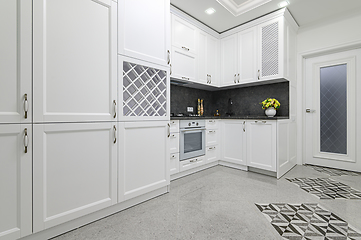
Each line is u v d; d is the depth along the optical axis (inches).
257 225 55.1
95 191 56.9
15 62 43.3
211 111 151.9
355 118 107.7
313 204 68.2
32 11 45.2
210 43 126.1
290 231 52.0
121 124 62.8
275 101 110.0
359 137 106.4
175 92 123.7
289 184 89.0
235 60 125.2
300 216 60.0
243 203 69.4
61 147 50.4
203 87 135.7
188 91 132.9
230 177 100.2
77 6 52.7
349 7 100.5
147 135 71.3
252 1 99.4
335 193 78.0
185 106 130.3
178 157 98.8
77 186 53.3
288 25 109.8
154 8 73.3
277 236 49.8
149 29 71.5
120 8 62.3
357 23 103.0
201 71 119.0
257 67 113.8
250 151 108.8
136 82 71.4
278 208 65.4
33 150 45.8
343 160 111.4
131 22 65.7
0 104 41.8
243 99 136.9
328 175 102.1
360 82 105.8
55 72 49.1
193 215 61.0
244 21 116.6
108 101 59.7
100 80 57.7
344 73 111.4
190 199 73.2
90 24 55.4
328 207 65.8
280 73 103.9
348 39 105.6
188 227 54.2
